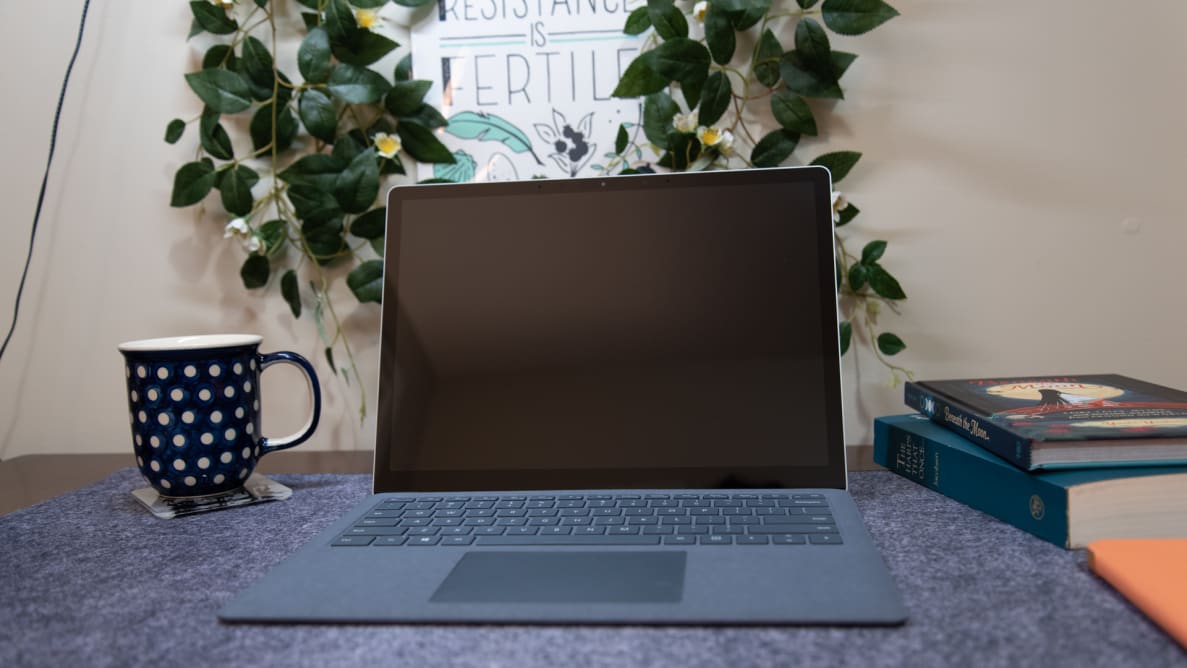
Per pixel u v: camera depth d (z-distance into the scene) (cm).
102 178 92
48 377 94
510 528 61
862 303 89
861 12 83
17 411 95
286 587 51
